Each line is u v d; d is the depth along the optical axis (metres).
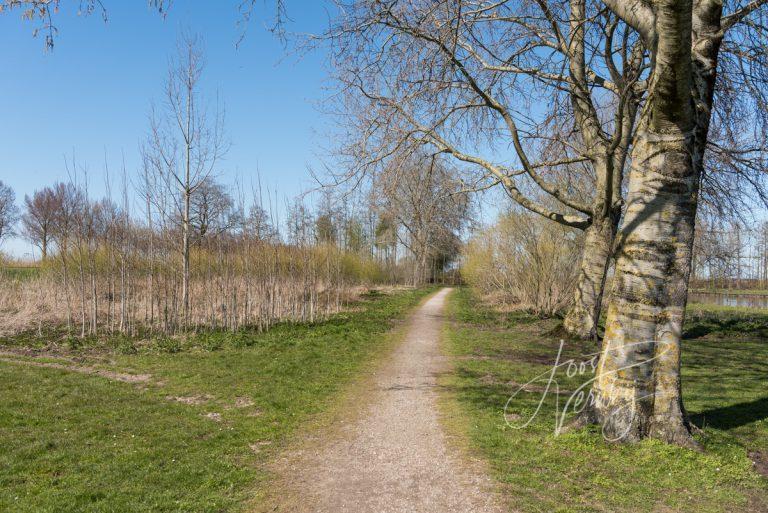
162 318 16.84
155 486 5.08
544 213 13.74
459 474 5.41
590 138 13.84
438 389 9.41
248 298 17.91
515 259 22.94
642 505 4.70
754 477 5.24
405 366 11.66
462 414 7.68
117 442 6.34
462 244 35.28
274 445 6.40
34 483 5.09
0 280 19.30
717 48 6.39
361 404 8.39
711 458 5.58
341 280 26.98
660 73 5.38
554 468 5.49
